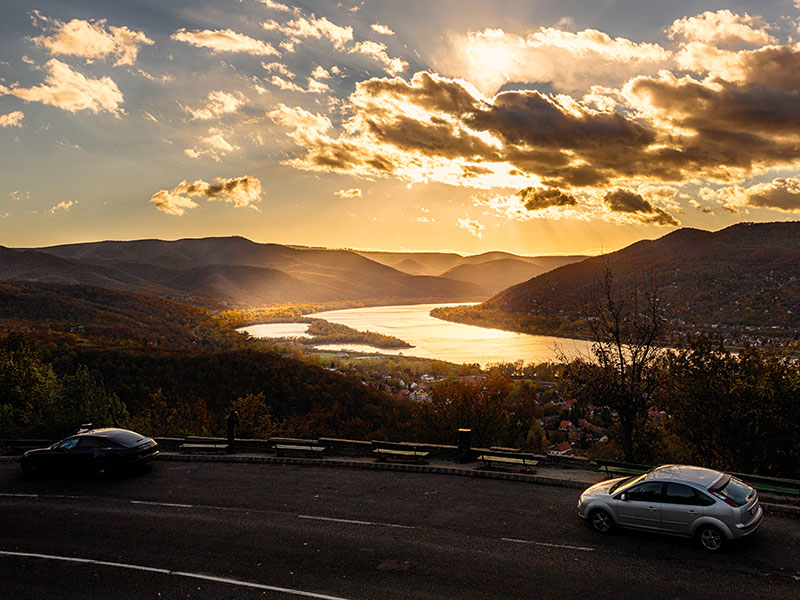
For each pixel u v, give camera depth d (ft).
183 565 39.73
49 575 38.91
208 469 65.67
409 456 67.05
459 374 465.47
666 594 32.30
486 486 55.93
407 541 42.24
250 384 274.98
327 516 48.39
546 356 578.25
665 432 99.50
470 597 33.19
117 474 64.34
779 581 33.22
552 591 33.37
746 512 36.91
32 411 124.57
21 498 56.65
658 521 39.32
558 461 61.41
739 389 81.30
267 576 37.42
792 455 80.07
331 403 270.05
